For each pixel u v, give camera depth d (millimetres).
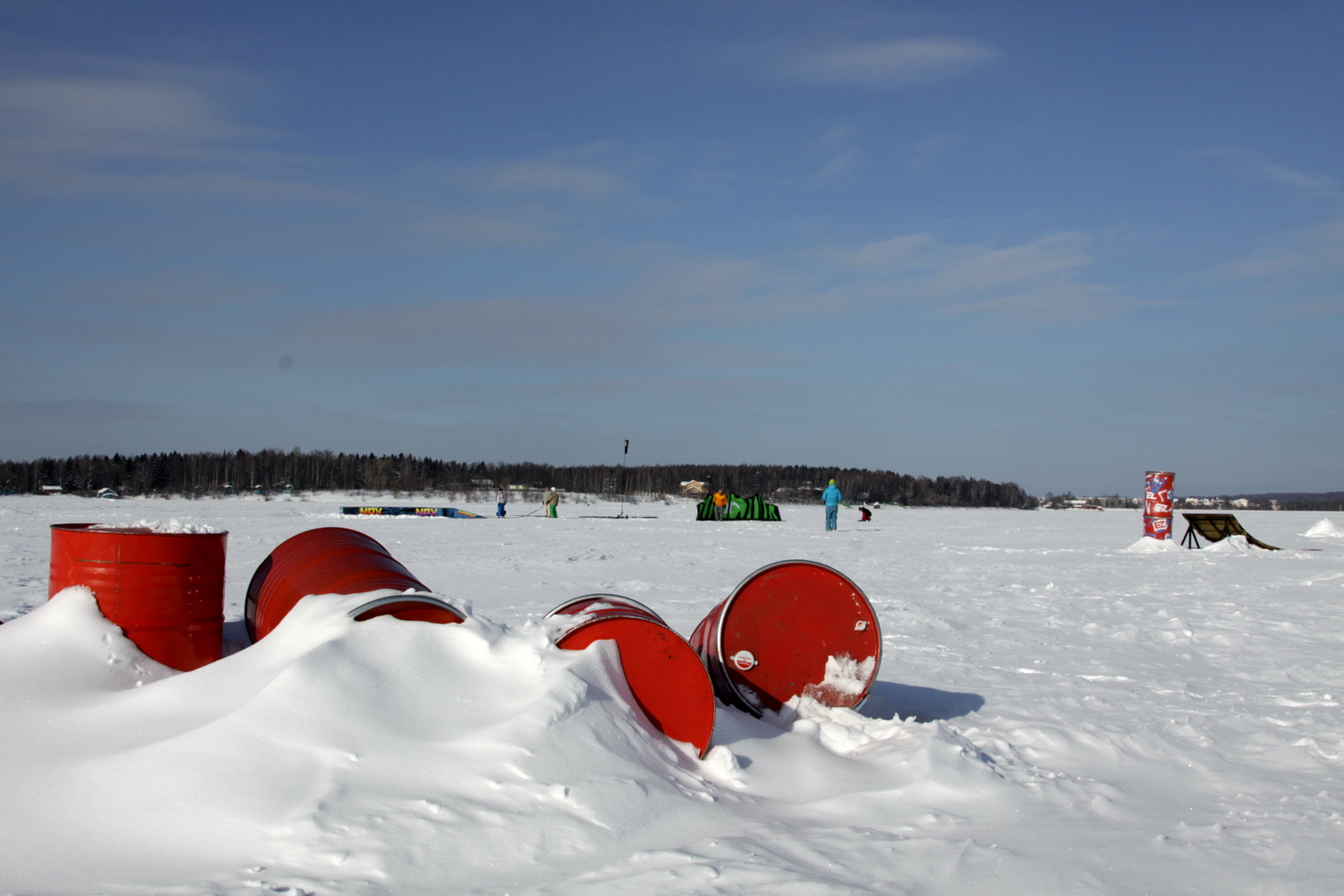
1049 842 3488
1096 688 6445
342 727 3518
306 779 3266
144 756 3330
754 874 3021
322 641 4117
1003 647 8094
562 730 3717
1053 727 5207
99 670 4883
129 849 2904
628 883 2924
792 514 51531
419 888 2795
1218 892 3041
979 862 3256
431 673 3969
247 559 14297
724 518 39125
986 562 17062
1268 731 5250
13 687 4430
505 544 19859
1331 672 6980
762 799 3979
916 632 8836
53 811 3076
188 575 5516
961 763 4305
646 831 3369
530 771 3471
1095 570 15477
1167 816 3836
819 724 5090
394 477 90938
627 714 4070
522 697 3949
